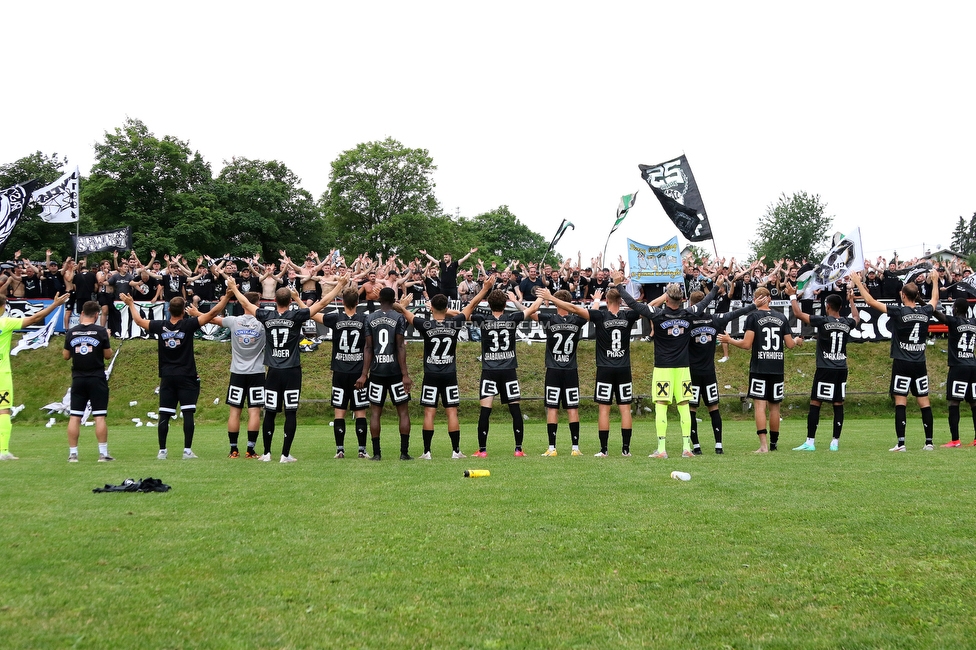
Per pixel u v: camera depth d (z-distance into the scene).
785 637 4.43
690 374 12.84
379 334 11.92
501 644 4.33
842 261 17.53
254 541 6.29
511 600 4.99
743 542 6.27
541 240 83.06
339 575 5.45
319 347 24.06
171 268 25.12
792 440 15.47
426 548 6.11
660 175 20.17
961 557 5.85
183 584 5.23
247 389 12.73
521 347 24.97
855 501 7.81
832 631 4.52
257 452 13.68
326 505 7.71
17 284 24.69
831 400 13.34
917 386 13.30
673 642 4.37
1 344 12.18
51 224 41.59
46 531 6.57
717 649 4.29
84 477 9.62
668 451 13.43
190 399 12.52
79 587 5.16
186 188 50.38
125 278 24.30
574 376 12.72
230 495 8.25
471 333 24.97
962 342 13.70
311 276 23.48
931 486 8.68
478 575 5.47
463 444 14.88
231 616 4.68
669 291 12.27
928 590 5.16
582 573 5.52
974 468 10.16
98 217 47.31
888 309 13.34
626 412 12.60
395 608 4.84
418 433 17.83
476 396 22.02
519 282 25.77
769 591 5.15
